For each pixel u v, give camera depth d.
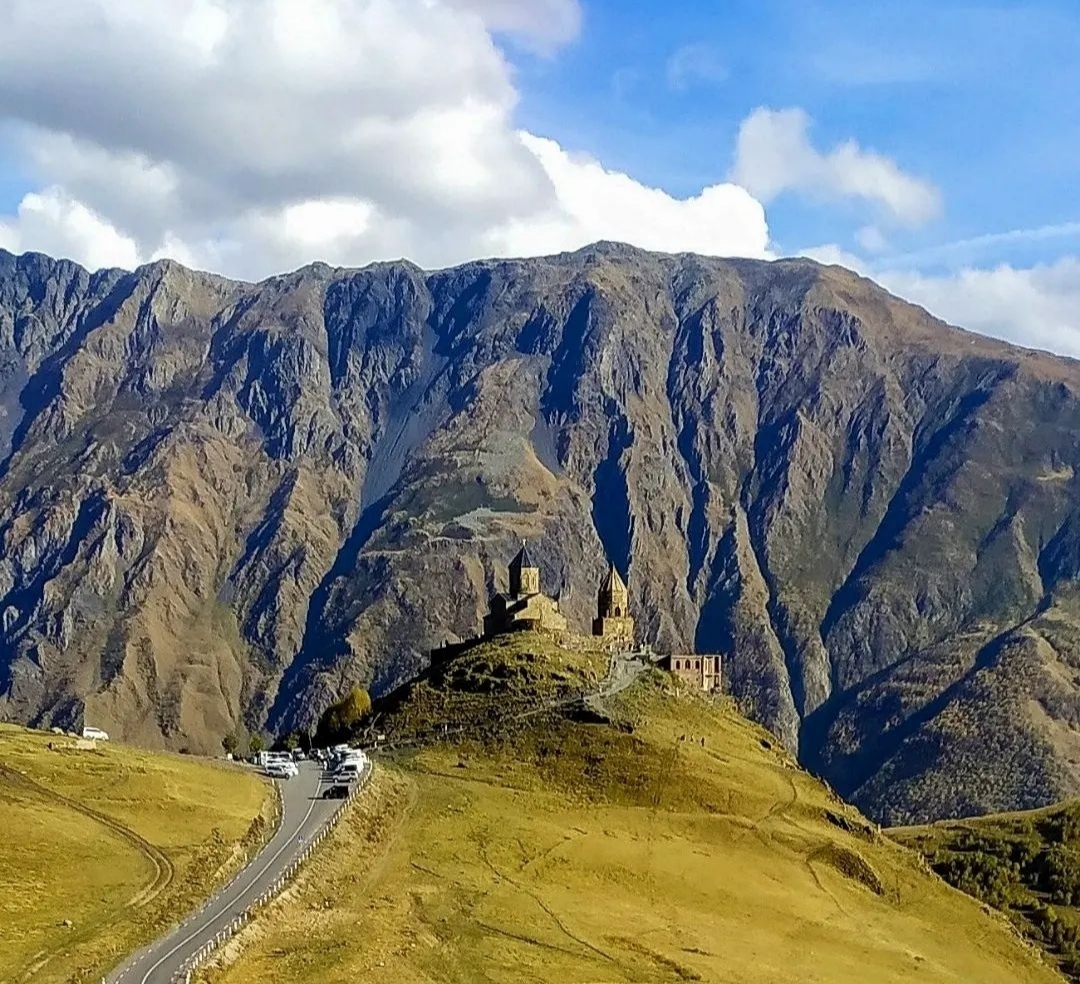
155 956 71.56
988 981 118.75
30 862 84.81
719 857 125.31
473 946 84.81
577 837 119.75
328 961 76.31
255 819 102.25
